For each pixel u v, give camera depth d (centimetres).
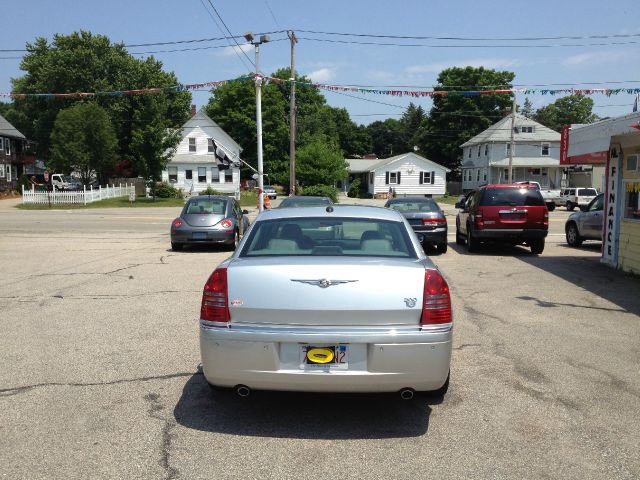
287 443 397
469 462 371
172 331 686
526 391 498
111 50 6512
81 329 693
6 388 496
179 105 6694
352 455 380
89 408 455
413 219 1495
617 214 1209
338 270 407
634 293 938
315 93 8519
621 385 513
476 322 741
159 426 423
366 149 10769
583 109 9562
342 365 399
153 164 4738
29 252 1465
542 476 353
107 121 4909
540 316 775
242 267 419
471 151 6788
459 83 7325
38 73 6378
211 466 364
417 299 405
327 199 1653
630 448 391
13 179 6025
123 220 2736
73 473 354
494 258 1412
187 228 1496
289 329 402
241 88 6994
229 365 405
